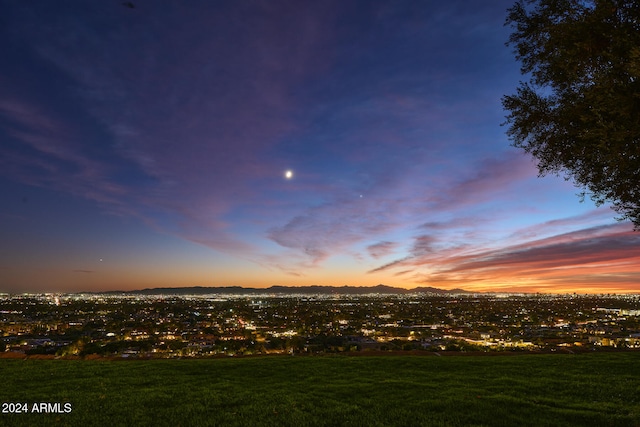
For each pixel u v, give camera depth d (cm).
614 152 766
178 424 947
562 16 908
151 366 1622
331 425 941
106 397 1171
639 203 880
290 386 1308
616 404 1078
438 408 1055
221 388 1284
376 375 1458
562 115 928
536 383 1309
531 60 1007
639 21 781
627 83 748
